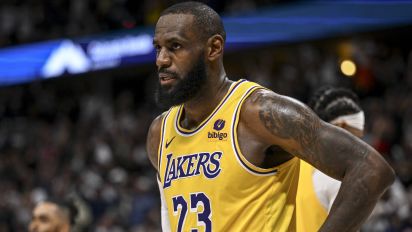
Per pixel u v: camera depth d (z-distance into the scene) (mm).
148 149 5902
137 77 26047
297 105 5000
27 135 24578
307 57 21438
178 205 5289
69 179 20484
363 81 20297
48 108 26047
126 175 20125
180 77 5141
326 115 7129
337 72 20578
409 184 15633
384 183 4691
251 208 5059
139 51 22672
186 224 5211
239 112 5145
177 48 5148
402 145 17281
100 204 18656
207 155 5176
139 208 17844
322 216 6516
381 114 18234
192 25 5160
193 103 5305
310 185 6551
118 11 24547
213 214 5098
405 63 22047
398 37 22109
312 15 21141
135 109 24750
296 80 20609
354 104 7168
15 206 20656
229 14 22812
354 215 4680
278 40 19984
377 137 17172
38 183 21391
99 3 25312
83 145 22438
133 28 23797
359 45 20938
